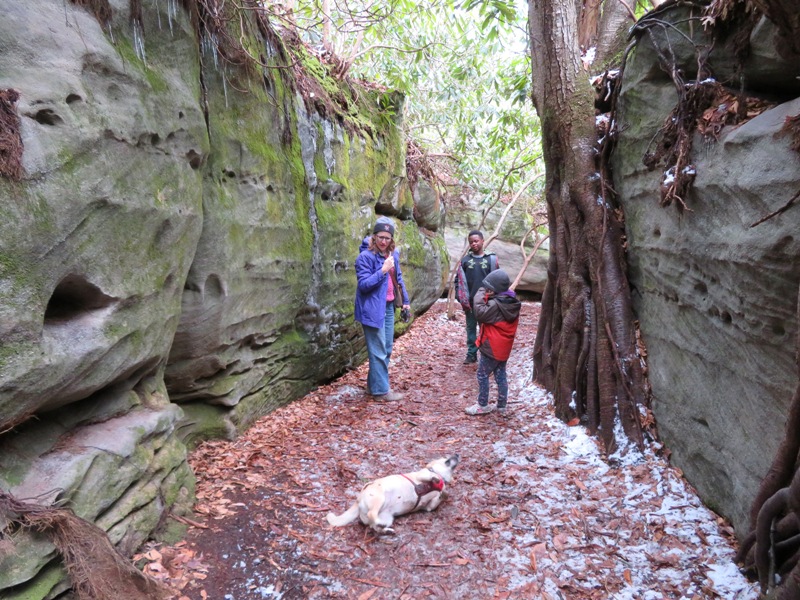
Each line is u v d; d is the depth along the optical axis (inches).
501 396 214.1
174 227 133.0
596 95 211.0
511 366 290.0
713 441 132.6
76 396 108.1
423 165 484.4
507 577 113.6
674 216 144.6
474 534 129.5
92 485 105.8
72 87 95.8
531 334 375.2
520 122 402.0
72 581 92.9
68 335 101.1
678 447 151.5
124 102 112.7
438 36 390.0
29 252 87.8
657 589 108.5
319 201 257.4
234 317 182.1
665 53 153.7
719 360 128.6
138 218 117.1
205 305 164.6
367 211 324.2
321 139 257.0
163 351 140.1
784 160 95.4
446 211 583.2
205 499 144.8
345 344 285.1
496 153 471.5
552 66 203.9
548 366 229.6
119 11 116.7
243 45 183.0
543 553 121.6
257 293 197.3
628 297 183.8
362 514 130.4
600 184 195.6
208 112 162.2
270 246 205.2
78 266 100.5
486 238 607.8
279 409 222.1
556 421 198.2
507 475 159.3
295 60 244.1
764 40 115.3
